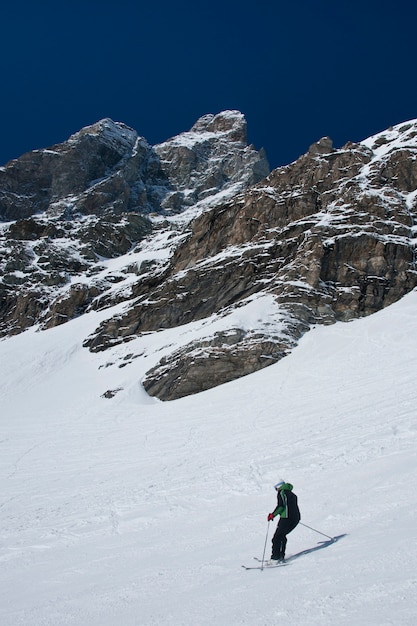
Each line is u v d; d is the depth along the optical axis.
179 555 12.86
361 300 43.94
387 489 13.34
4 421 41.16
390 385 28.89
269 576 9.48
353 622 6.73
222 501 17.94
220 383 39.03
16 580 13.83
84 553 15.30
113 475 25.58
